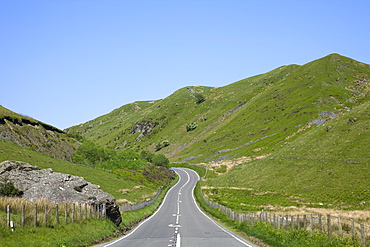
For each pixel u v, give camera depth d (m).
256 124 184.50
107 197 28.12
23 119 96.38
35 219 18.12
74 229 20.14
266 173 92.56
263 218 29.56
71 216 22.33
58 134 114.69
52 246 16.05
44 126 110.44
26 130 92.00
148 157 151.25
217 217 42.12
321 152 88.88
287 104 189.38
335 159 80.94
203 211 52.19
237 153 148.75
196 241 20.12
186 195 82.06
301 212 46.44
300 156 93.19
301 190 70.94
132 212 38.44
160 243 19.09
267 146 140.25
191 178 121.69
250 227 27.02
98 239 20.64
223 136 191.75
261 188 81.56
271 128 165.00
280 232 21.45
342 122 100.44
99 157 108.44
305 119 154.38
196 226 31.17
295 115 165.62
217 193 82.56
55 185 27.28
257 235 22.72
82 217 22.94
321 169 78.94
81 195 27.27
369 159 73.50
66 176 29.31
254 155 133.38
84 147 106.06
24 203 21.50
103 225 23.84
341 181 68.00
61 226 19.64
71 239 18.17
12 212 20.05
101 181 67.12
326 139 95.56
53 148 96.44
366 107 102.62
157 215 44.34
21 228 16.88
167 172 124.75
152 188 80.19
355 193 58.00
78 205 23.66
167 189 93.12
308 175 78.69
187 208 56.62
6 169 27.80
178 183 109.62
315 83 197.50
